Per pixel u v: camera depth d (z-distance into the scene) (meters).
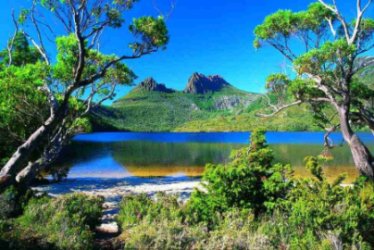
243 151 14.08
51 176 31.75
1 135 19.33
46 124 11.92
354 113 18.78
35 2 14.27
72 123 20.17
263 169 11.34
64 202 11.16
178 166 41.44
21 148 11.47
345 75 16.89
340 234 8.10
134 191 23.91
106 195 21.86
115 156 54.16
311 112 21.12
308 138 108.81
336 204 9.12
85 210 11.19
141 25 12.26
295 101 19.31
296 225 8.80
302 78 18.06
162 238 8.16
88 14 11.82
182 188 25.27
